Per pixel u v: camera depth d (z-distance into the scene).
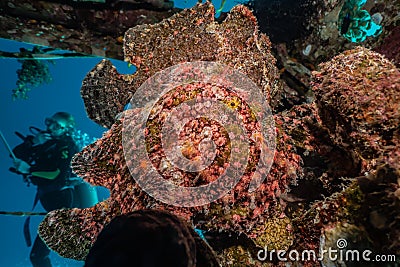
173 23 1.99
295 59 2.54
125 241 0.95
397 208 1.30
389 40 2.10
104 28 2.36
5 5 2.25
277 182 1.59
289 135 1.84
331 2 2.27
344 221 1.39
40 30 2.39
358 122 1.51
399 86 1.46
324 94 1.66
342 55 1.68
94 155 1.76
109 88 2.05
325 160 1.85
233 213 1.52
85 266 0.94
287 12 2.47
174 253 0.98
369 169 1.46
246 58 1.85
